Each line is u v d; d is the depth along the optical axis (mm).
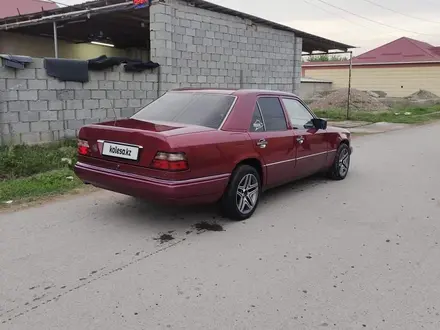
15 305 3082
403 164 9047
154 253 4043
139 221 4953
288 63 17281
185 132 4457
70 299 3172
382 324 2908
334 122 19422
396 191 6625
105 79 10273
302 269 3748
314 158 6473
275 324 2887
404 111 25922
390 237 4590
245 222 5012
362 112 24203
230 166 4797
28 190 6031
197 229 4727
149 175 4363
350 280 3551
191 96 5480
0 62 8227
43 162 7574
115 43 22203
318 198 6141
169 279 3514
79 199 5801
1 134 8422
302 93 35688
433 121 20953
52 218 4996
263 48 15734
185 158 4281
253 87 15547
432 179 7535
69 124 9648
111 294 3254
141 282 3453
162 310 3039
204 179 4492
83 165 4980
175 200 4293
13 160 7305
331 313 3035
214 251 4113
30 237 4387
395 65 37406
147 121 5074
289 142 5789
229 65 14234
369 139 13508
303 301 3195
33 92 8875
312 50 22750
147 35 19281
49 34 18781
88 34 19000
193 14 12484
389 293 3342
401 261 3957
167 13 11477
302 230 4766
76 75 9555
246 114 5184
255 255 4039
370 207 5723
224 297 3234
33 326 2818
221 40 13719
